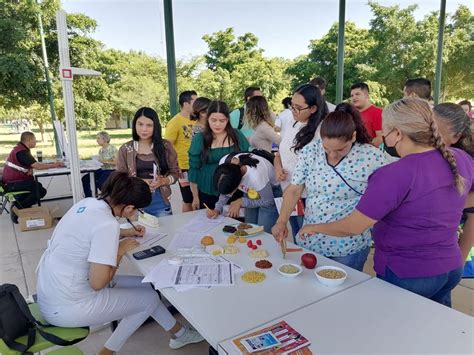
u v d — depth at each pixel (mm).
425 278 1275
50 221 4309
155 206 2572
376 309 1208
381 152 1638
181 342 2002
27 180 4633
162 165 2531
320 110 2027
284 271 1489
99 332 2230
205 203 2660
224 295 1338
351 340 1047
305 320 1156
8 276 3039
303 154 1744
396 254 1309
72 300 1515
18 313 1388
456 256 1293
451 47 8922
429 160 1173
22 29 8203
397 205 1213
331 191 1646
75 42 9117
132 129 2510
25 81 8266
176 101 5328
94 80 9375
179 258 1663
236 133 2590
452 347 1009
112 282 1804
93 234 1475
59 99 9398
